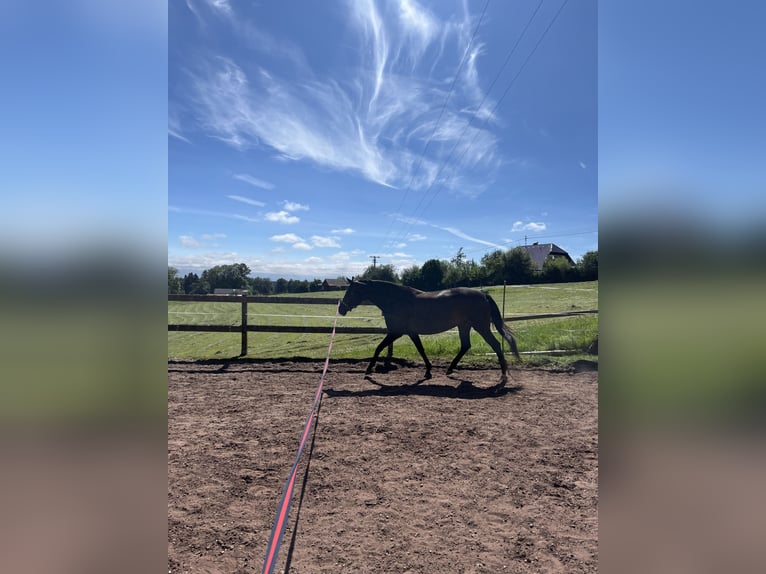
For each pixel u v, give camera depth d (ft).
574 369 20.80
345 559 6.72
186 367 21.88
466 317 19.11
